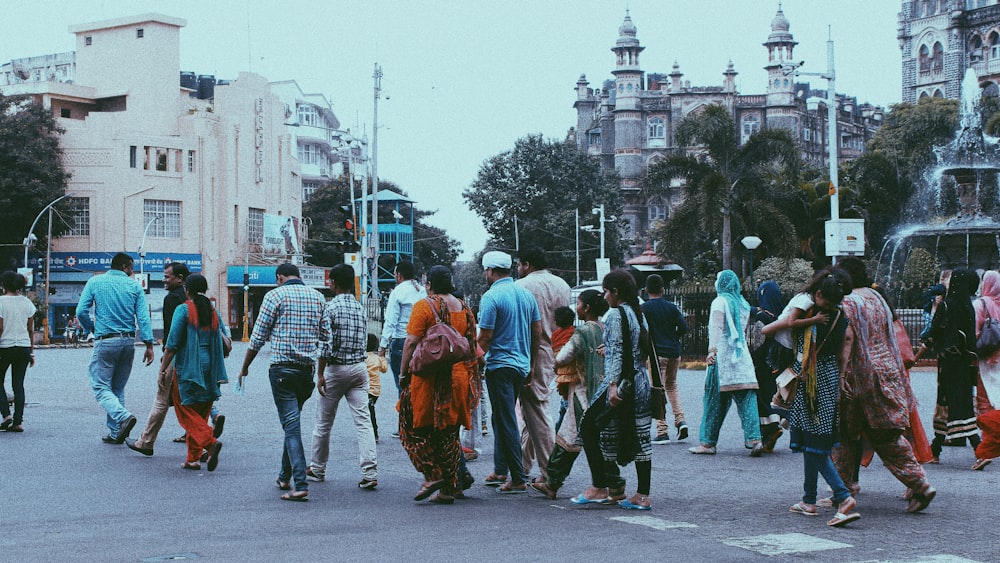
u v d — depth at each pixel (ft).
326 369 32.01
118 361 41.45
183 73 272.92
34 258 193.67
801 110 353.31
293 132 307.58
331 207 275.18
